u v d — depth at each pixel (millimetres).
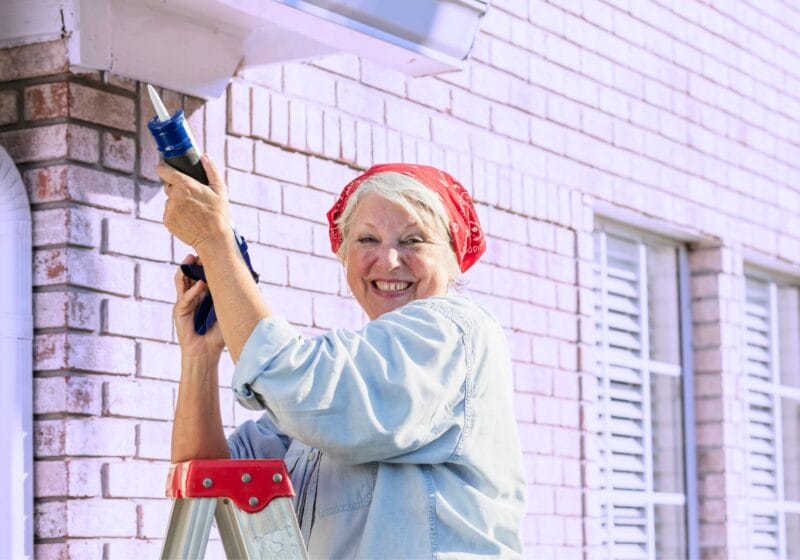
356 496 2889
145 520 4719
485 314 2980
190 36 4848
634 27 7770
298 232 5496
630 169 7605
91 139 4645
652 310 8141
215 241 2789
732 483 8148
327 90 5742
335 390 2732
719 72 8484
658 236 8117
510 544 2951
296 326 5434
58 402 4500
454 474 2887
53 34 4582
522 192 6789
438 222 3117
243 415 5227
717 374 8188
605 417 7574
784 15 9250
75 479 4488
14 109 4660
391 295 3107
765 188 8820
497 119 6715
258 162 5344
